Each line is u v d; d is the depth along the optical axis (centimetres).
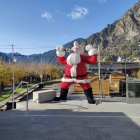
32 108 1584
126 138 922
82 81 1798
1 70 4619
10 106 1855
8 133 977
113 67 6431
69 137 932
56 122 1149
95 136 944
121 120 1194
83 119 1211
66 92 1906
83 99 2009
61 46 1861
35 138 920
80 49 1834
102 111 1434
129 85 1756
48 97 1872
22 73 6156
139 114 1340
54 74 8606
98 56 1988
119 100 1964
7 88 5291
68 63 1842
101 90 2142
